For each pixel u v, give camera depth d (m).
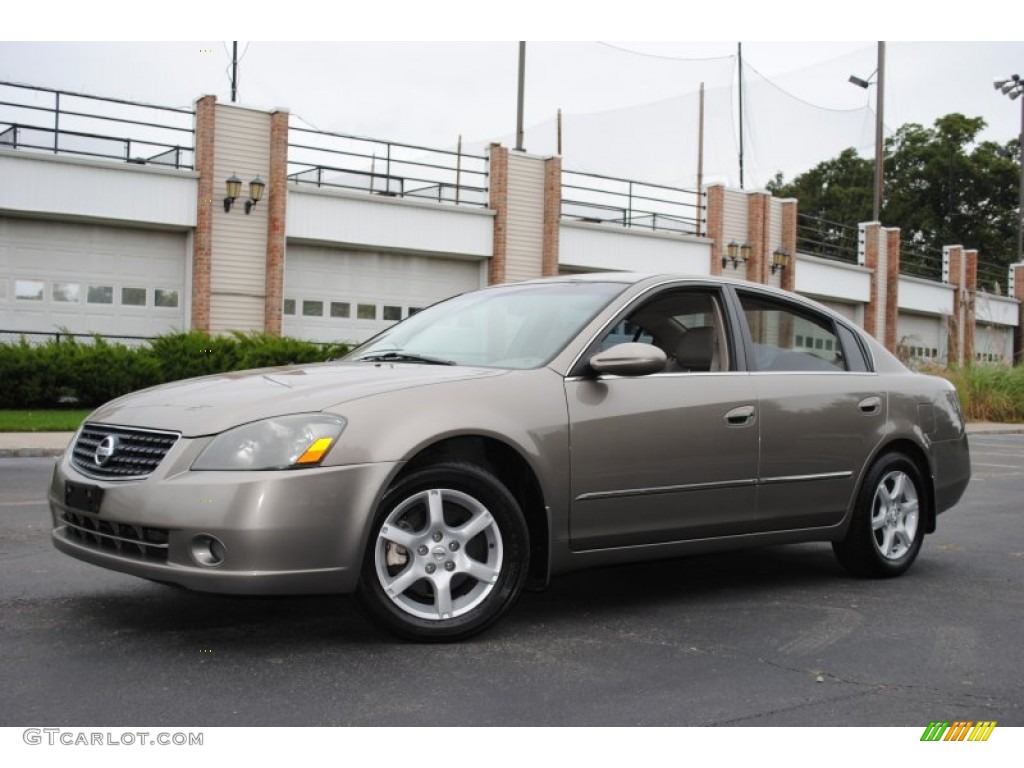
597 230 30.47
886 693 3.78
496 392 4.38
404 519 4.19
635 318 4.98
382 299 26.80
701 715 3.49
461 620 4.23
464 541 4.24
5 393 19.00
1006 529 8.03
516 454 4.41
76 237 22.52
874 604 5.27
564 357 4.66
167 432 4.01
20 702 3.45
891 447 5.97
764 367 5.38
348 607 4.80
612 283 5.17
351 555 3.92
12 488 9.30
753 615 4.96
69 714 3.35
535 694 3.66
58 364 19.27
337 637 4.30
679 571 6.05
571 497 4.51
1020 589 5.70
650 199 32.09
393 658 4.03
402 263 27.14
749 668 4.06
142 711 3.39
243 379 4.52
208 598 4.92
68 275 22.44
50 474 10.67
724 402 5.06
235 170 24.11
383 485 3.98
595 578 5.79
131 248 23.17
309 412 3.98
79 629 4.35
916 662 4.20
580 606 5.08
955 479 6.33
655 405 4.81
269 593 3.81
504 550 4.31
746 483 5.13
